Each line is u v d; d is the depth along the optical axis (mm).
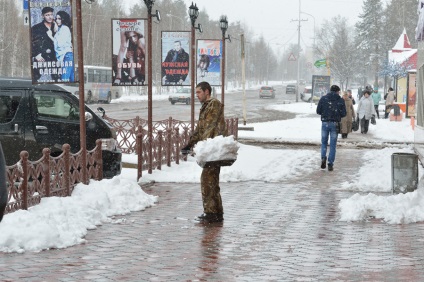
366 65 116562
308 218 11680
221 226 10945
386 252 9000
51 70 13219
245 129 33875
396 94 55344
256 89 154250
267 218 11695
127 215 11805
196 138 11516
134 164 18531
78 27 13414
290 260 8523
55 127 14703
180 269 8008
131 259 8539
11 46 83875
